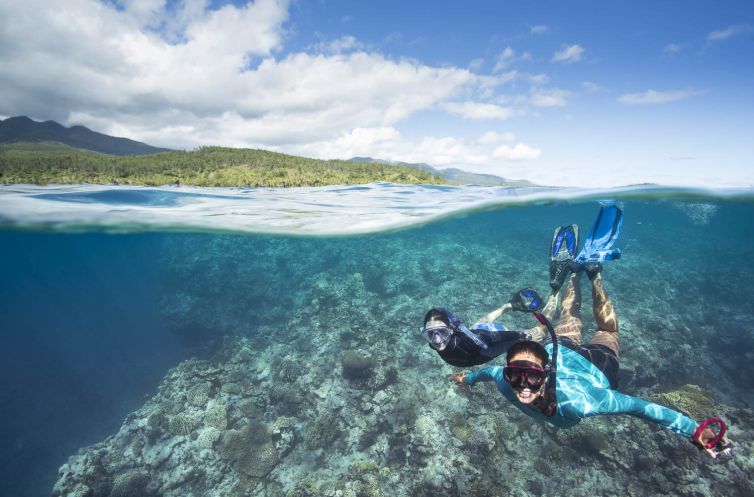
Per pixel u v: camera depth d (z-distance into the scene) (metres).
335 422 9.50
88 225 12.79
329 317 13.97
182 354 16.73
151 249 25.00
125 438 10.28
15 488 12.74
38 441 14.63
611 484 7.36
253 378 11.85
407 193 13.28
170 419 10.22
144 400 15.24
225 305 16.81
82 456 9.81
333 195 12.49
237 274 17.83
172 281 19.34
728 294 15.81
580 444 7.95
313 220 12.24
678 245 27.75
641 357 10.71
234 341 14.55
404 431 8.68
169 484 8.83
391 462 8.31
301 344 12.92
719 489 6.68
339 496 7.48
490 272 15.94
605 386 2.60
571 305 3.62
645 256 21.38
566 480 7.58
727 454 2.13
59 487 9.04
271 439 9.38
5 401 17.09
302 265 18.45
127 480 8.81
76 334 25.95
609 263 17.98
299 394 10.47
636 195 13.78
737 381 11.20
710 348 12.42
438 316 2.76
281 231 14.14
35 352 23.56
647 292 15.23
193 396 10.95
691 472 6.99
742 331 12.82
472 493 7.07
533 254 20.64
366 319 13.25
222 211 11.44
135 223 12.79
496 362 10.45
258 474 8.68
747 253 23.75
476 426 8.24
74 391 17.33
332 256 18.91
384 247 18.84
